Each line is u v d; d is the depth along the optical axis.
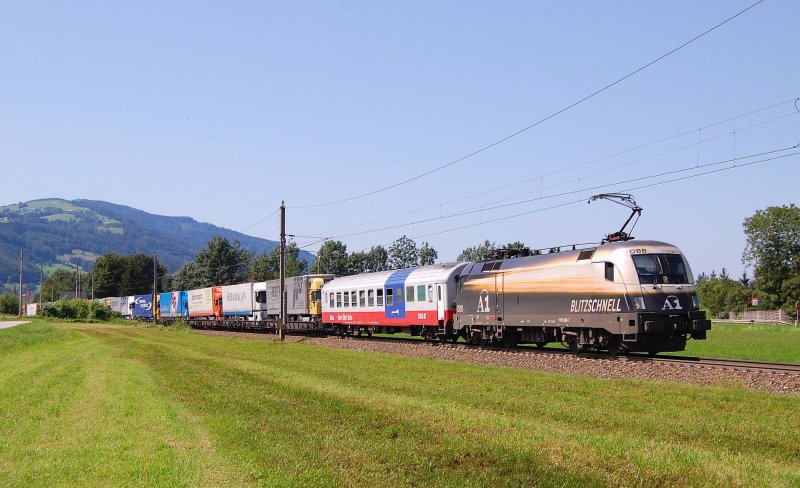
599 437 11.74
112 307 121.25
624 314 24.25
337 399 16.69
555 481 9.39
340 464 10.53
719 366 21.64
